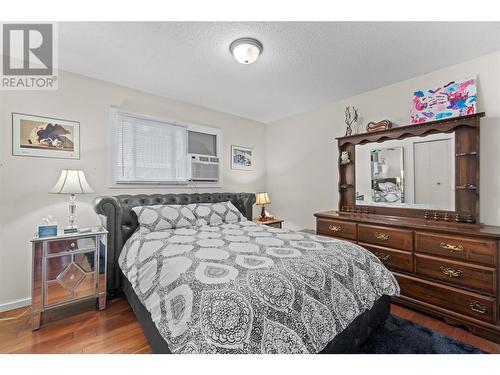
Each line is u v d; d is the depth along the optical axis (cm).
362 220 251
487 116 213
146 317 153
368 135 284
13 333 175
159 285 139
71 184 212
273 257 146
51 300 188
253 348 94
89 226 251
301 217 380
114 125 271
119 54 211
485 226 202
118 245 233
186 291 114
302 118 378
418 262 210
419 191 251
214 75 251
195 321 100
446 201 234
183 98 317
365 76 254
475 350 157
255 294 108
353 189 307
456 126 222
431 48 202
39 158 226
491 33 181
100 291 210
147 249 185
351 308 138
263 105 345
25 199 219
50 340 167
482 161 216
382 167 280
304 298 118
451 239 192
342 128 325
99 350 156
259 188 429
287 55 212
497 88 208
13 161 213
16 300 214
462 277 185
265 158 439
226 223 284
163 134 310
